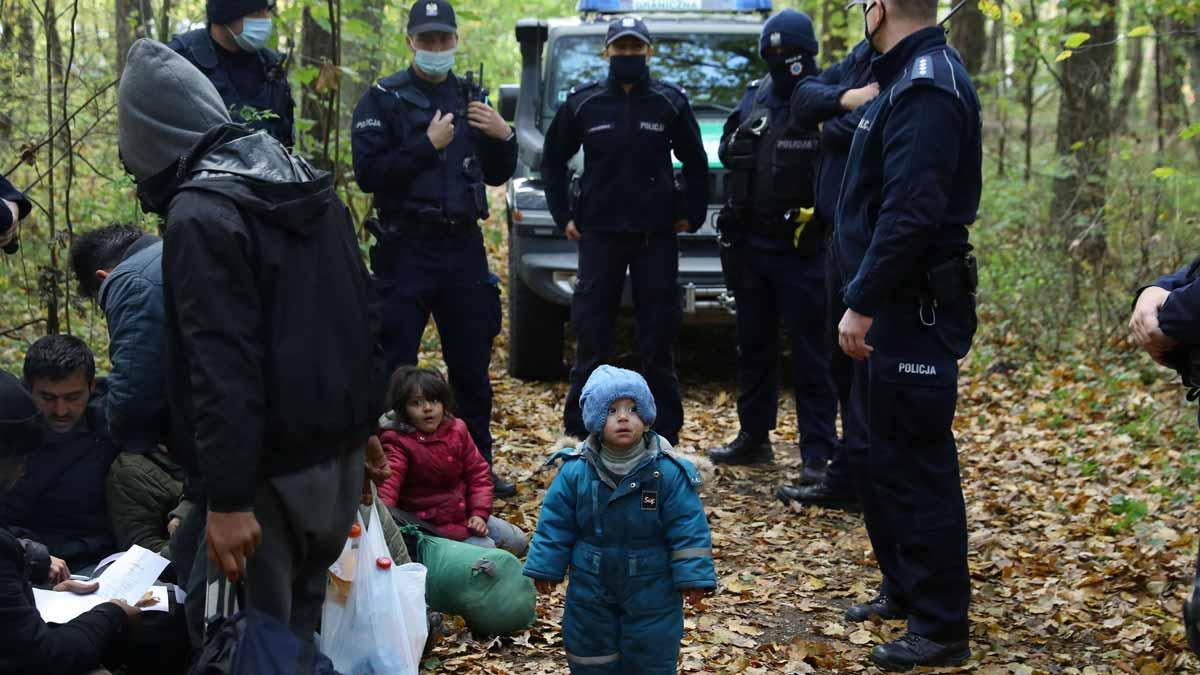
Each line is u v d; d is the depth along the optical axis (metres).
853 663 4.03
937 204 3.66
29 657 2.87
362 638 3.30
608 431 3.25
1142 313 2.76
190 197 2.65
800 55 5.52
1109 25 9.95
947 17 4.47
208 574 2.88
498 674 3.79
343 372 2.82
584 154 5.71
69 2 6.98
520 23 8.14
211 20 4.77
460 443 4.61
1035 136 13.16
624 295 7.54
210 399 2.56
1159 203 8.32
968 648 4.05
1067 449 6.62
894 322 3.89
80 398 3.70
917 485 3.97
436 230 5.16
